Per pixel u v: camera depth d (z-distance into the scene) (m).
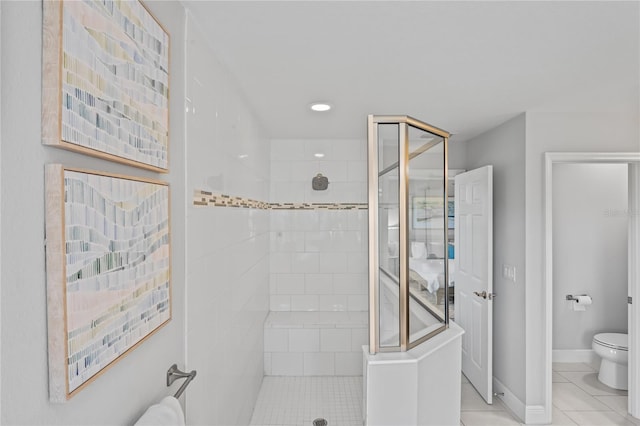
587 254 4.39
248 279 3.09
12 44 0.73
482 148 4.12
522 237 3.25
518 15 1.63
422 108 3.11
